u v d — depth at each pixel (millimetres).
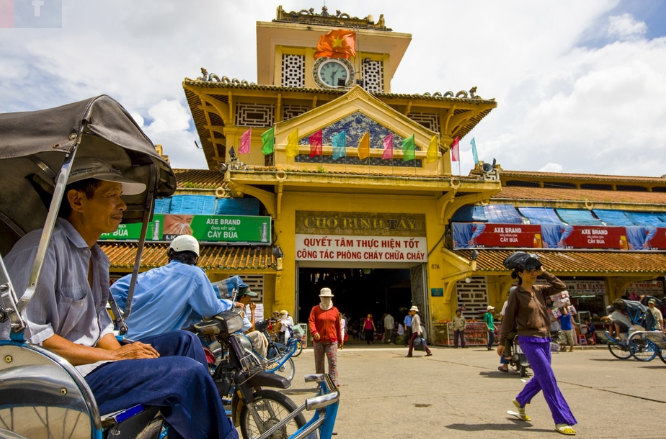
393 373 9477
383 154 16703
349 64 21250
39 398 1893
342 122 17562
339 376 9188
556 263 16703
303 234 16953
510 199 19672
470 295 17547
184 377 2197
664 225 20156
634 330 11914
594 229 18641
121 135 2494
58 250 2334
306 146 16859
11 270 2150
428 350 13531
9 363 1934
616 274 16641
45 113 2328
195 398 2211
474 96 19578
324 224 17172
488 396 6598
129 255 14695
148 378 2162
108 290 2908
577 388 7129
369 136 17453
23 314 2076
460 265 16094
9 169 2672
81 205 2662
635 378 8250
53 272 2248
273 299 16234
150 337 2828
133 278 3246
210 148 22984
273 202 16891
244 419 3703
